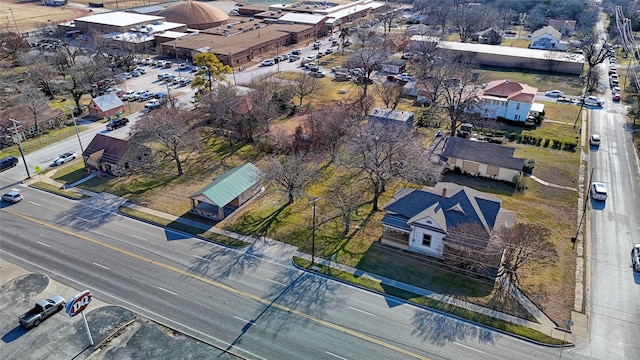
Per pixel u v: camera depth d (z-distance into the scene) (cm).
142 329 4066
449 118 8644
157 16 16238
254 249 5122
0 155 7362
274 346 3888
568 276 4688
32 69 10638
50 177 6762
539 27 16462
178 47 13000
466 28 14700
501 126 8369
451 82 8469
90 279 4666
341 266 4844
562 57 11912
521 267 4816
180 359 3772
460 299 4391
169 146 6706
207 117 8762
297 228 5494
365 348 3869
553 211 5803
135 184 6556
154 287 4559
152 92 10225
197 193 5697
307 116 8550
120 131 8362
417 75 11025
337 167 6950
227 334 4012
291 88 9325
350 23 17625
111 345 3906
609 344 3903
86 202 6078
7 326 4091
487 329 4050
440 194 5159
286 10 18550
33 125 8138
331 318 4181
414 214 5012
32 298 4397
